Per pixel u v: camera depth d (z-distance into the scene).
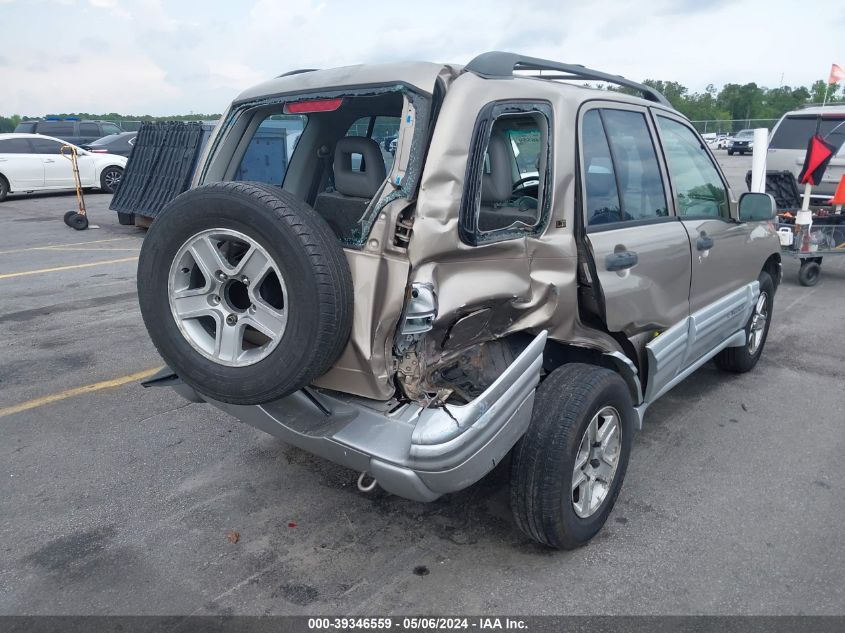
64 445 4.28
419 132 2.61
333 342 2.51
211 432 4.46
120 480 3.87
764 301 5.49
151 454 4.17
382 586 2.98
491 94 2.77
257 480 3.87
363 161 3.19
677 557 3.18
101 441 4.33
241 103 3.36
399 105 3.74
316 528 3.41
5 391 5.12
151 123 12.83
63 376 5.43
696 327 4.11
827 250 8.53
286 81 3.22
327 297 2.45
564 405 2.97
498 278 2.81
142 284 2.81
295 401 2.95
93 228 13.59
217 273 2.66
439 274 2.61
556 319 3.04
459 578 3.03
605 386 3.09
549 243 2.98
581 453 3.12
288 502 3.65
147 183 12.59
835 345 6.32
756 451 4.23
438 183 2.57
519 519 3.05
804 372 5.61
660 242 3.66
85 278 8.97
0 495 3.71
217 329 2.72
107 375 5.45
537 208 3.21
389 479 2.62
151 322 2.82
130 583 3.01
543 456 2.92
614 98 3.58
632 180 3.62
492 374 3.03
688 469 4.00
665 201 3.93
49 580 3.02
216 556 3.19
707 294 4.33
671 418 4.70
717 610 2.83
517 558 3.18
